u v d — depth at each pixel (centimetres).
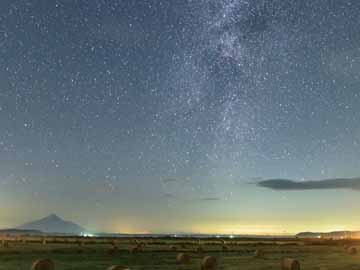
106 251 5150
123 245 7294
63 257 4222
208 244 8738
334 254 5247
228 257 4594
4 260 3853
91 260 3894
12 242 8494
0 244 7162
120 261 3806
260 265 3600
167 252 5253
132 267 3266
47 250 5147
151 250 5550
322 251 5972
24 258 4069
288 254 5172
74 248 5797
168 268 3247
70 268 3159
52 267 3089
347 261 4084
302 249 6562
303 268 3319
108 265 3409
